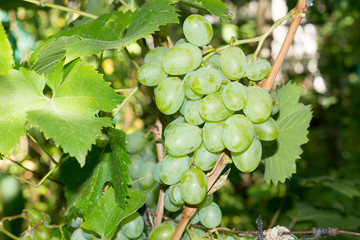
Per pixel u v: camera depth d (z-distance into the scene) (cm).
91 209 46
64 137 39
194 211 42
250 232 43
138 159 51
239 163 41
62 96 42
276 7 129
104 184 48
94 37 48
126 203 45
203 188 40
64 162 50
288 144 49
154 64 43
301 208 78
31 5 64
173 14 43
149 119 86
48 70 46
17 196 69
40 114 40
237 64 40
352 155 174
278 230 43
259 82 43
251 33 122
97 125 40
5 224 66
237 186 115
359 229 74
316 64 170
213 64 43
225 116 40
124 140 44
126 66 87
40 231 51
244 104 39
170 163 42
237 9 126
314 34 168
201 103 40
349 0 149
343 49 170
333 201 108
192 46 42
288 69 161
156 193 48
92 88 42
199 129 42
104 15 50
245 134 39
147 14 44
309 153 178
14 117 41
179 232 42
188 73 42
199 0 47
